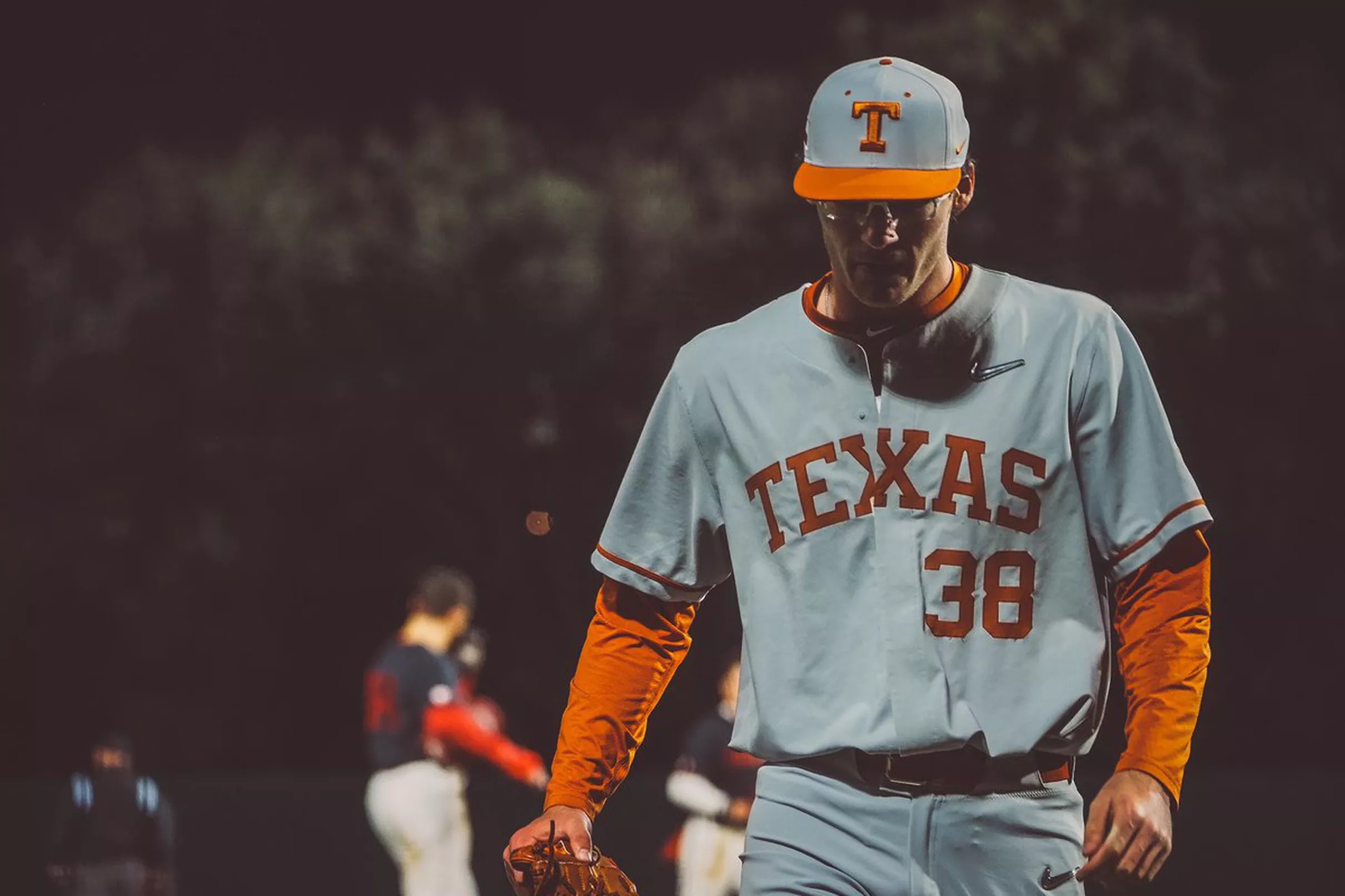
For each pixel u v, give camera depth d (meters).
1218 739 76.19
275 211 80.25
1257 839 39.06
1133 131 72.06
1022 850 9.42
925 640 9.38
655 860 41.56
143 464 82.56
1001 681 9.36
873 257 9.20
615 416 79.75
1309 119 74.75
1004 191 71.69
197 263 81.31
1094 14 72.38
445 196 79.75
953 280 9.59
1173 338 72.06
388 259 78.88
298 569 82.75
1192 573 9.39
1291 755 76.06
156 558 83.00
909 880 9.39
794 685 9.66
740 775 33.00
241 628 83.06
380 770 31.61
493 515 81.25
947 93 9.34
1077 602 9.47
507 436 80.12
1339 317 73.31
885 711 9.40
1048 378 9.45
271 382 80.50
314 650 83.44
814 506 9.66
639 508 10.34
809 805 9.65
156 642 82.88
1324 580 76.00
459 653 34.19
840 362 9.66
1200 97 73.25
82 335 81.75
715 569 10.47
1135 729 9.18
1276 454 74.00
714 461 10.13
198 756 82.81
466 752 31.81
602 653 10.46
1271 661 76.19
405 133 84.81
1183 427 73.56
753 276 77.38
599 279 78.44
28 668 82.56
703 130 80.19
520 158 82.56
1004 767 9.36
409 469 81.19
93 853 32.41
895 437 9.52
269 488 82.00
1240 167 73.50
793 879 9.60
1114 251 72.00
